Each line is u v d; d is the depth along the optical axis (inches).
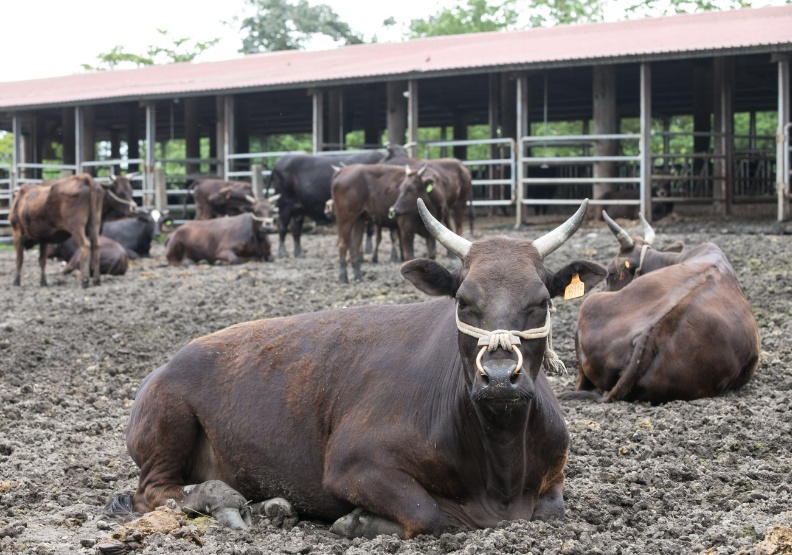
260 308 543.5
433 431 203.0
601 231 820.0
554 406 212.8
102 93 1199.6
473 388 187.0
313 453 218.7
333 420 217.3
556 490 217.5
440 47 1191.6
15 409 339.6
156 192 1156.5
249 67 1285.7
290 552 195.6
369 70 1024.9
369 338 225.6
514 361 185.9
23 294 649.0
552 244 206.5
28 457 281.7
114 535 202.2
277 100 1337.4
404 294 561.9
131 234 927.7
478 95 1337.4
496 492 203.6
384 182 655.8
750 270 570.6
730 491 233.8
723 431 283.0
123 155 2181.3
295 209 867.4
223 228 847.7
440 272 205.0
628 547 194.2
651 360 320.2
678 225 833.5
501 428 193.6
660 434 284.2
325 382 222.4
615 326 334.6
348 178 650.2
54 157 1628.9
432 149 1865.2
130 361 429.1
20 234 694.5
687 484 242.7
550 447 208.8
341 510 215.2
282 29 2260.1
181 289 637.3
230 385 232.1
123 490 248.1
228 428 227.8
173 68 1381.6
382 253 821.2
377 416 209.0
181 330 495.5
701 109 1080.8
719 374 322.0
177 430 230.7
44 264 701.3
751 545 190.4
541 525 201.3
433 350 212.5
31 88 1390.3
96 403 350.3
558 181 901.2
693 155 911.0
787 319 442.6
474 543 188.9
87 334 489.4
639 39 936.3
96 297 616.1
